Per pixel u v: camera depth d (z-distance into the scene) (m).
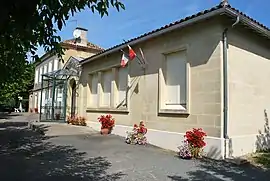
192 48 8.69
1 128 14.94
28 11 1.94
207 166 6.87
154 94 10.14
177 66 9.45
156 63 10.12
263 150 9.15
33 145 9.54
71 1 3.29
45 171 6.07
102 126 12.77
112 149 8.97
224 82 7.82
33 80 36.12
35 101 34.34
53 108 18.91
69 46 22.52
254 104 9.09
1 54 3.55
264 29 8.74
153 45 10.34
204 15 7.80
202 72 8.31
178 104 9.27
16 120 20.38
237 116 8.25
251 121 8.88
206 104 8.12
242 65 8.62
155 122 9.99
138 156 7.93
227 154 7.64
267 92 9.87
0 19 1.79
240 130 8.34
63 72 17.66
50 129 13.49
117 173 6.01
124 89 12.46
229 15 7.57
